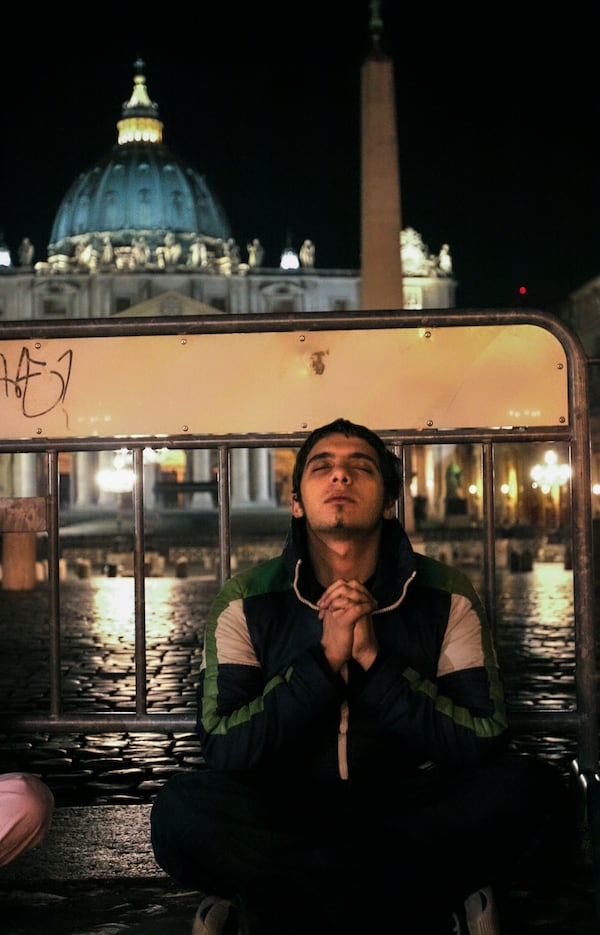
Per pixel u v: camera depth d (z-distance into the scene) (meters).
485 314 3.47
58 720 3.54
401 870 2.35
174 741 5.34
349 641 2.33
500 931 2.43
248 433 3.53
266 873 2.35
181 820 2.37
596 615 11.41
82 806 3.93
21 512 3.55
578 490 3.46
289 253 92.25
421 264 90.19
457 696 2.49
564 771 4.57
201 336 3.53
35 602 14.38
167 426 3.54
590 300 39.84
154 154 103.06
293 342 3.52
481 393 3.51
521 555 20.78
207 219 102.44
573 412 3.47
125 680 7.47
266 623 2.53
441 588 2.59
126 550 27.45
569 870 3.12
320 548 2.57
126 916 2.83
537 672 7.74
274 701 2.34
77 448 3.55
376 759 2.49
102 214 99.12
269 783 2.50
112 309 86.00
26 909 2.88
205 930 2.43
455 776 2.43
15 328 3.54
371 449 2.55
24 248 88.25
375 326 3.49
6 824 2.43
